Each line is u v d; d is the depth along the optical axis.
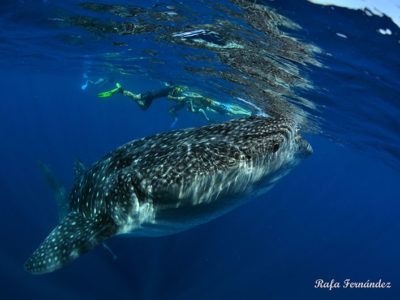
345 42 8.05
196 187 3.99
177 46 11.91
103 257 17.36
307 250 32.31
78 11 10.59
